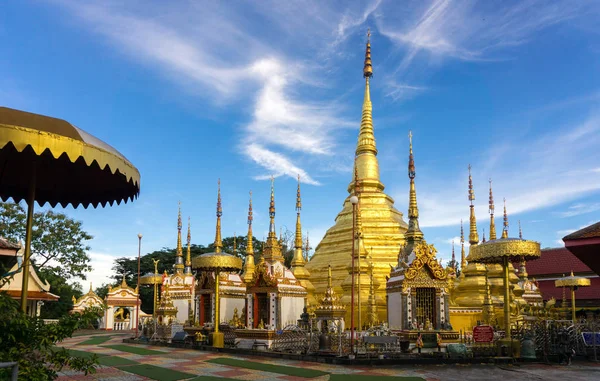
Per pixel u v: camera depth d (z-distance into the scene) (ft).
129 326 209.67
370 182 160.15
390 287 107.14
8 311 33.14
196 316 131.34
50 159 41.01
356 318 120.88
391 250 142.20
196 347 104.58
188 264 172.96
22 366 31.78
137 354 92.73
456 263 206.80
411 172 120.67
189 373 66.69
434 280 101.30
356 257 128.16
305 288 129.90
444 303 100.42
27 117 30.78
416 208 117.80
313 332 92.58
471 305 123.44
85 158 31.17
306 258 232.73
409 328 97.50
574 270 196.24
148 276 165.37
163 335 122.52
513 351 84.23
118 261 284.61
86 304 203.82
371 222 149.48
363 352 84.58
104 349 104.12
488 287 113.91
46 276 182.29
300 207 151.12
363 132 168.55
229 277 132.98
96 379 60.23
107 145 34.14
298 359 83.56
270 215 131.34
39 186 45.80
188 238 176.04
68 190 46.55
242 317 118.11
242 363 78.38
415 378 64.54
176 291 155.33
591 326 94.99
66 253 190.39
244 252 276.21
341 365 76.48
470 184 140.56
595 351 85.35
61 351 35.83
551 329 89.51
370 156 164.66
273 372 68.74
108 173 42.93
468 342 97.45
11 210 176.14
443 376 66.90
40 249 185.37
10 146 34.40
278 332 98.48
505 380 64.49
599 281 190.39
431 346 93.97
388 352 84.28
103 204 46.62
